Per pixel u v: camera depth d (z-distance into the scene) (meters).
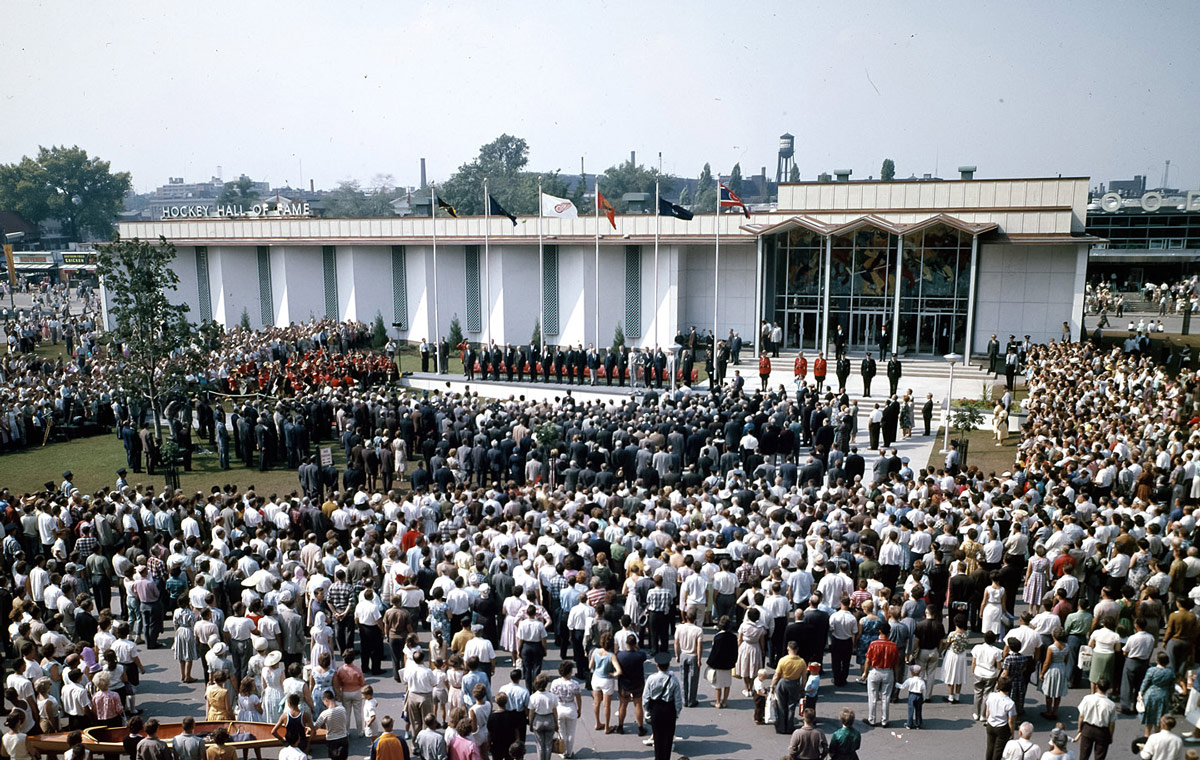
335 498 21.97
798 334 48.38
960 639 15.05
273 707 13.29
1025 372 37.25
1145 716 13.22
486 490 22.09
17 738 12.61
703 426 28.42
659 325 50.66
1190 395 30.56
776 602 15.50
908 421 33.12
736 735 14.00
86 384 39.56
